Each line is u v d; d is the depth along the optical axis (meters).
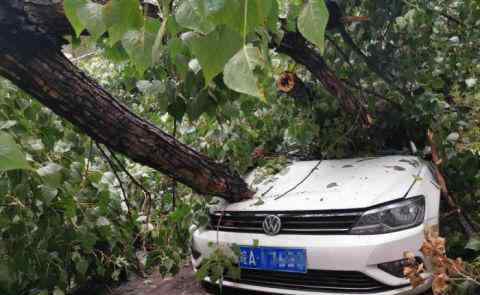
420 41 3.57
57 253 2.85
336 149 3.64
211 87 2.36
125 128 2.45
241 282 2.86
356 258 2.35
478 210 3.05
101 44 2.21
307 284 2.54
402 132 3.70
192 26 0.48
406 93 3.50
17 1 1.75
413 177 2.75
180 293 3.67
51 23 1.87
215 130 3.70
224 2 0.44
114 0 0.61
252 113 3.74
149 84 2.45
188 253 3.88
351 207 2.50
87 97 2.21
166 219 3.62
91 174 2.86
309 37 0.46
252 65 0.42
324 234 2.54
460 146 3.00
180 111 2.61
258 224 2.83
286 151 4.00
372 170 2.97
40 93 2.04
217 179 3.01
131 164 4.12
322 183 2.96
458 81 3.60
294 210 2.66
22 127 2.39
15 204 2.36
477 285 2.08
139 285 3.98
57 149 2.75
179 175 2.87
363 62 3.80
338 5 3.20
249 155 3.72
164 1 0.65
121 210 3.31
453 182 3.14
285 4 1.76
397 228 2.43
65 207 2.58
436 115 3.20
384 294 2.33
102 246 3.69
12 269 2.43
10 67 1.87
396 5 3.55
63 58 2.09
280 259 2.62
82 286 4.01
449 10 3.95
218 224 3.00
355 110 3.57
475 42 3.62
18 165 0.45
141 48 0.67
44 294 2.62
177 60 1.82
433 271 2.13
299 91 3.76
